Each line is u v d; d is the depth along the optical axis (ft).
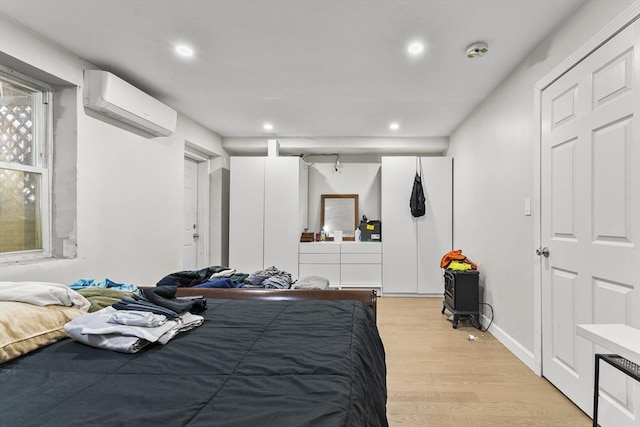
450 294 11.18
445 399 6.26
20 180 6.95
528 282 7.66
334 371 2.85
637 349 3.27
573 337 6.03
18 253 6.86
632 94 4.72
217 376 2.77
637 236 4.65
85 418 2.13
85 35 6.75
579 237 5.86
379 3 5.75
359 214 16.72
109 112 8.13
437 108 11.22
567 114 6.21
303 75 8.71
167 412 2.18
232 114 11.93
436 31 6.63
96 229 8.02
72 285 6.68
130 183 9.22
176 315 4.06
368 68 8.30
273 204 14.90
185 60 7.89
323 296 6.50
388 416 5.72
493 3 5.75
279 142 15.23
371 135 14.79
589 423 5.49
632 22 4.71
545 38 6.89
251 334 3.88
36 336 3.44
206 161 14.96
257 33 6.73
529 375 7.20
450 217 14.53
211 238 15.19
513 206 8.43
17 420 2.12
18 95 6.97
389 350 8.66
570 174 6.13
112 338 3.44
